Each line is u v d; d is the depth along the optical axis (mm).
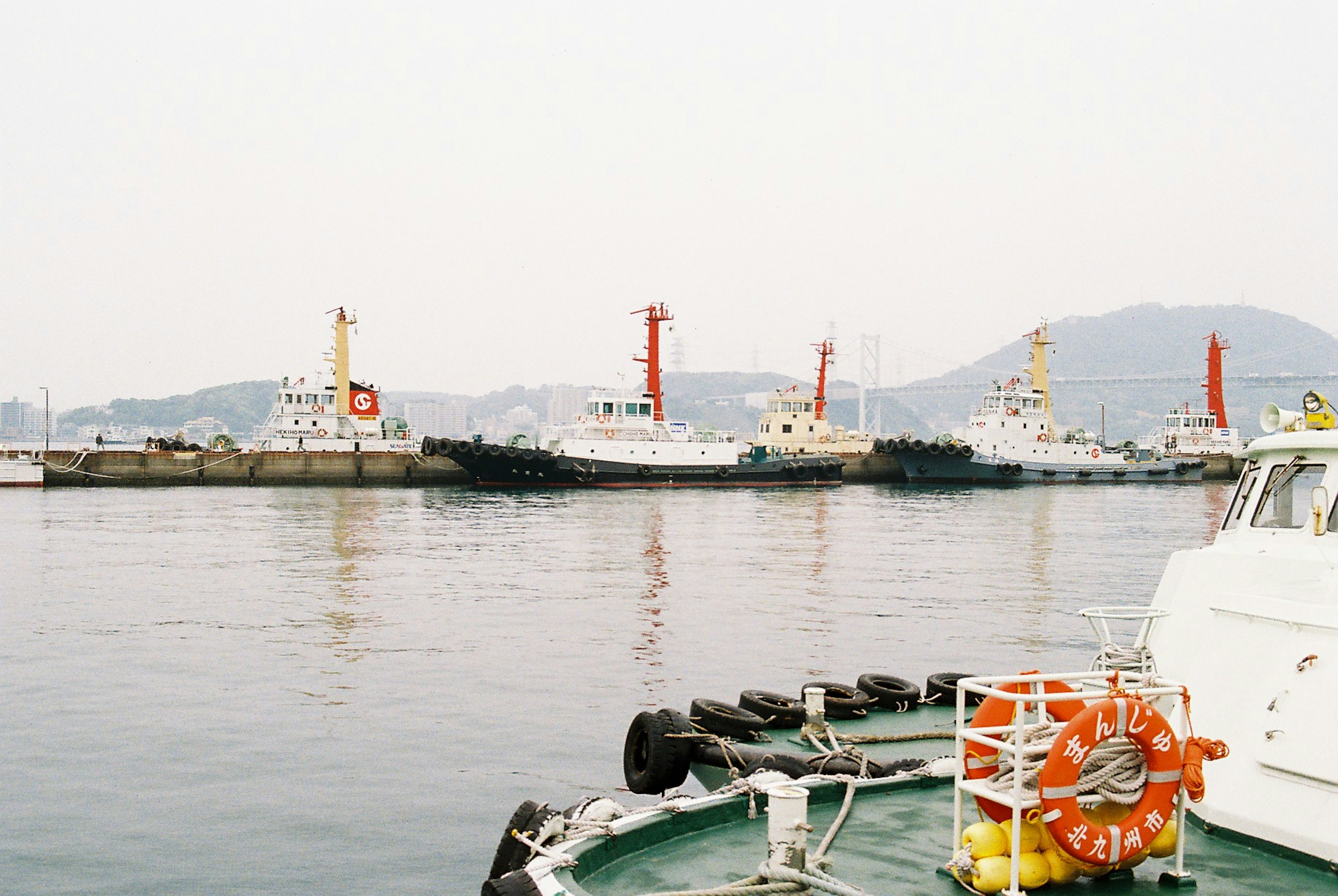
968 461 93812
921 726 14148
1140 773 6988
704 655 21766
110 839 12039
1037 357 100875
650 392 88125
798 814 7012
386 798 13359
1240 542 9625
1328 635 7484
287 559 37500
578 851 7656
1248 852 7562
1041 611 27656
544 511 60531
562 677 19719
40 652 21688
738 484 86688
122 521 51812
